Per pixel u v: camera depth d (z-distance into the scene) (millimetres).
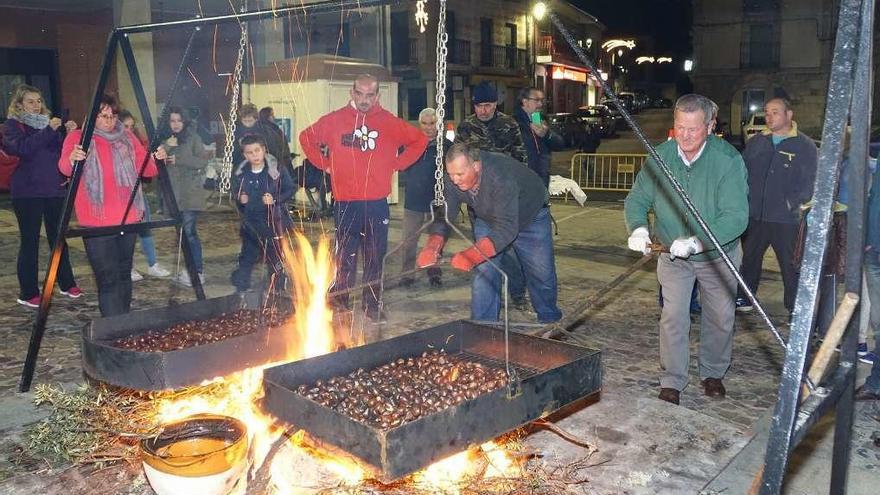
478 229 5129
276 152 9211
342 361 3184
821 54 36938
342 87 12086
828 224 2080
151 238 7309
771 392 4605
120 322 3666
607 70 49438
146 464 2705
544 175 6938
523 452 3242
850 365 2545
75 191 4219
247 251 6598
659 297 6422
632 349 5406
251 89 12680
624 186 16188
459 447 2508
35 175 6047
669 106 46094
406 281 7188
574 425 3744
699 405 4406
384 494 2896
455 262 4410
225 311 4039
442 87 3389
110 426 3441
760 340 5602
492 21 33594
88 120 4164
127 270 5180
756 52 38281
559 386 2846
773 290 7035
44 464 3354
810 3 36562
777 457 2100
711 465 3385
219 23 4043
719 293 4266
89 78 15148
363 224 5723
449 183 4621
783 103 5641
